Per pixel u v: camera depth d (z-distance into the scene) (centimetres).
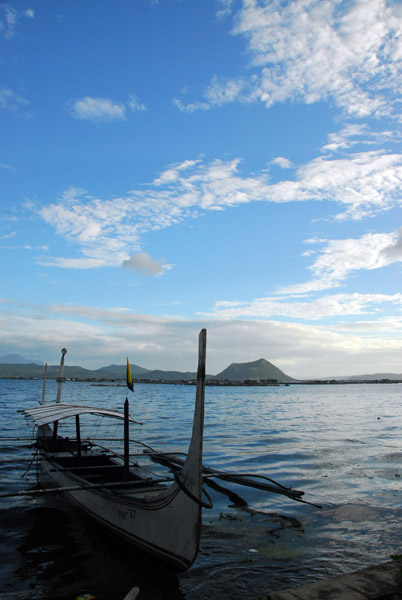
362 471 1638
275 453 2042
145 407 6050
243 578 780
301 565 835
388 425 3484
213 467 1712
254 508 1212
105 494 970
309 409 5903
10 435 2664
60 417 1280
